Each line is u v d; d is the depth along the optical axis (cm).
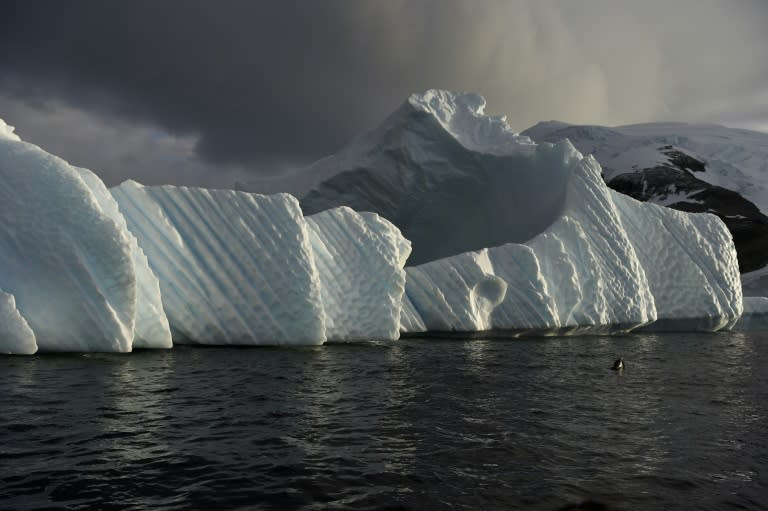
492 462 541
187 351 1190
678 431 679
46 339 1045
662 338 2052
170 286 1255
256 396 791
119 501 425
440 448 579
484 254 1872
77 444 551
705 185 7694
